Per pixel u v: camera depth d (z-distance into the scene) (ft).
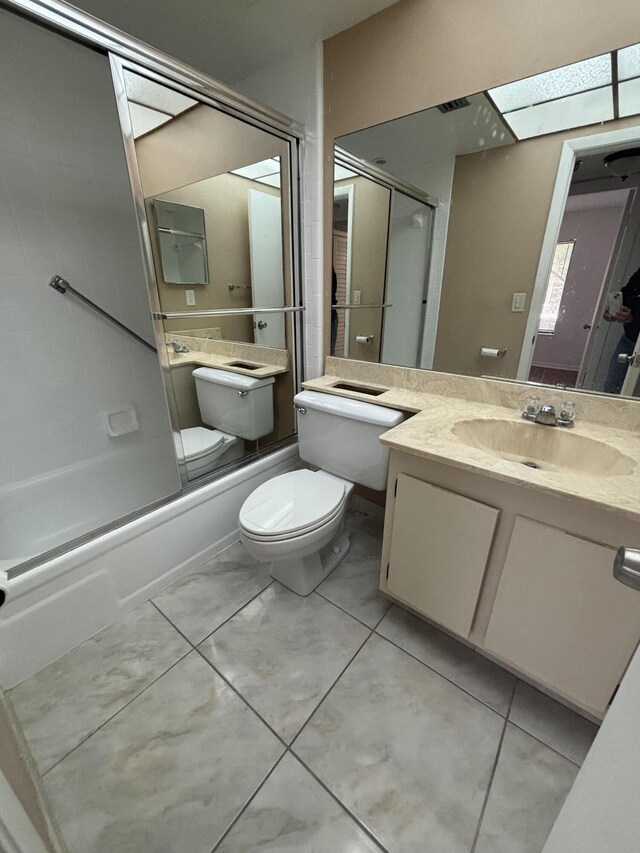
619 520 2.65
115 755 3.22
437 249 4.74
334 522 4.44
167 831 2.78
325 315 6.09
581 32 3.34
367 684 3.80
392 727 3.43
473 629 3.80
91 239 5.76
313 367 6.52
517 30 3.61
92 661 4.00
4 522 5.43
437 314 4.95
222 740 3.33
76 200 5.50
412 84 4.34
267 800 2.94
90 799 2.94
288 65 5.20
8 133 4.80
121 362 6.41
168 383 5.37
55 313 5.61
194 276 6.12
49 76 4.92
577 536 2.86
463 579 3.61
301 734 3.37
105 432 6.38
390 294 5.32
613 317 3.78
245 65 5.44
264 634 4.34
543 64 3.57
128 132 4.43
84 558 4.04
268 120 5.00
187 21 4.47
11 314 5.23
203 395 6.64
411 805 2.91
